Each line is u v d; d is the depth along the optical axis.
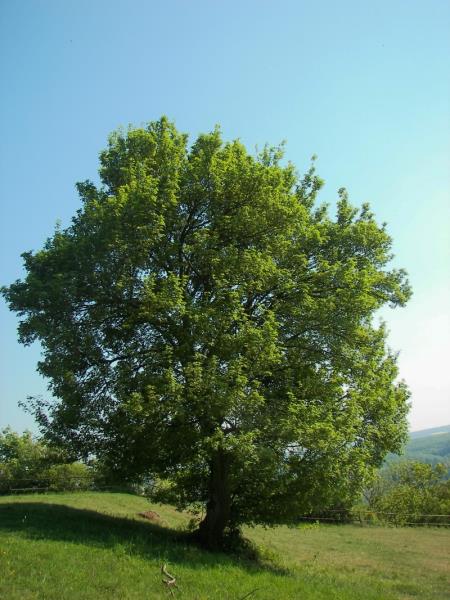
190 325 16.81
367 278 18.30
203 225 19.69
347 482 17.12
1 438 41.22
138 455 17.88
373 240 20.78
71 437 18.48
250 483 18.20
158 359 16.97
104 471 19.55
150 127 21.16
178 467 18.50
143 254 17.20
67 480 39.38
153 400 15.22
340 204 22.44
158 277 18.34
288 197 19.61
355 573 19.75
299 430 15.57
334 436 15.69
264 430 16.08
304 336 18.83
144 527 20.03
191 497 20.06
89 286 17.64
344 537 34.53
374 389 18.50
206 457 16.42
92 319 18.23
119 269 17.23
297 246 19.20
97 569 11.24
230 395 15.12
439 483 58.56
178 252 18.56
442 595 15.95
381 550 28.17
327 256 20.33
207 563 14.20
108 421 17.36
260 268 17.31
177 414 15.13
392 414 19.58
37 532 14.23
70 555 11.95
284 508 17.83
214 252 17.56
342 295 17.89
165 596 10.30
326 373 17.91
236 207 19.22
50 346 16.72
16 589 9.22
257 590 12.16
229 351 16.52
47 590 9.35
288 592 12.63
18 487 38.12
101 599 9.42
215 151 19.89
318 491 17.12
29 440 41.41
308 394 17.72
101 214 17.31
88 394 17.70
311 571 18.17
